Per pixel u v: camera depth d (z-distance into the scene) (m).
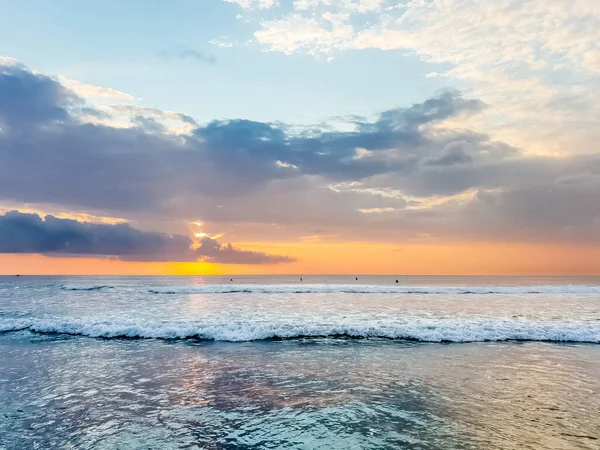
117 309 27.33
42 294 44.16
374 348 15.31
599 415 8.45
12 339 17.09
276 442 7.24
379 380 11.04
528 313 25.11
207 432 7.68
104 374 11.71
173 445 7.14
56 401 9.42
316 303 32.19
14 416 8.51
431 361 13.23
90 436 7.53
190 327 18.20
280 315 23.83
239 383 10.80
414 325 18.81
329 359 13.54
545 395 9.73
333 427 7.88
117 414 8.62
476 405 9.05
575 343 16.30
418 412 8.64
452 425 7.93
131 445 7.16
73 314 24.33
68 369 12.26
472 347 15.52
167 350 14.98
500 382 10.82
